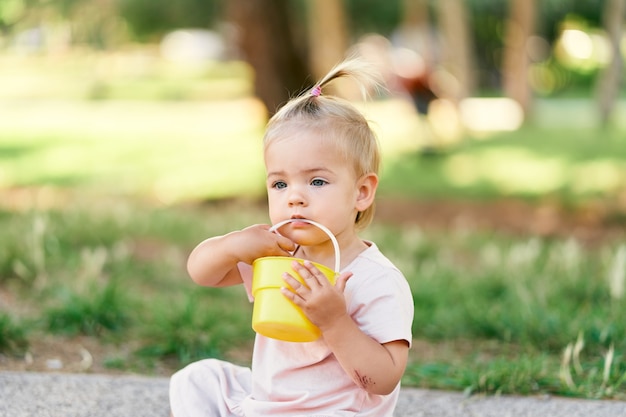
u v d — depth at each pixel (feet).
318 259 10.53
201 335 17.79
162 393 14.47
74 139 73.61
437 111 63.62
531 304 20.04
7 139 73.15
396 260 26.09
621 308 19.72
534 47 146.30
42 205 39.06
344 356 9.46
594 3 130.82
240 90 126.00
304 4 72.02
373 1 120.47
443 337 19.69
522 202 46.14
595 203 44.34
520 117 91.56
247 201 47.50
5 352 16.52
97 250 25.53
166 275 25.31
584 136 73.92
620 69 85.56
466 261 30.01
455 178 53.62
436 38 117.29
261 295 9.57
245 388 11.19
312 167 9.97
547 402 14.23
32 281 22.34
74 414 13.26
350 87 71.92
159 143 70.85
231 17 47.14
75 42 44.45
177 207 44.93
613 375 15.24
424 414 13.66
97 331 18.52
